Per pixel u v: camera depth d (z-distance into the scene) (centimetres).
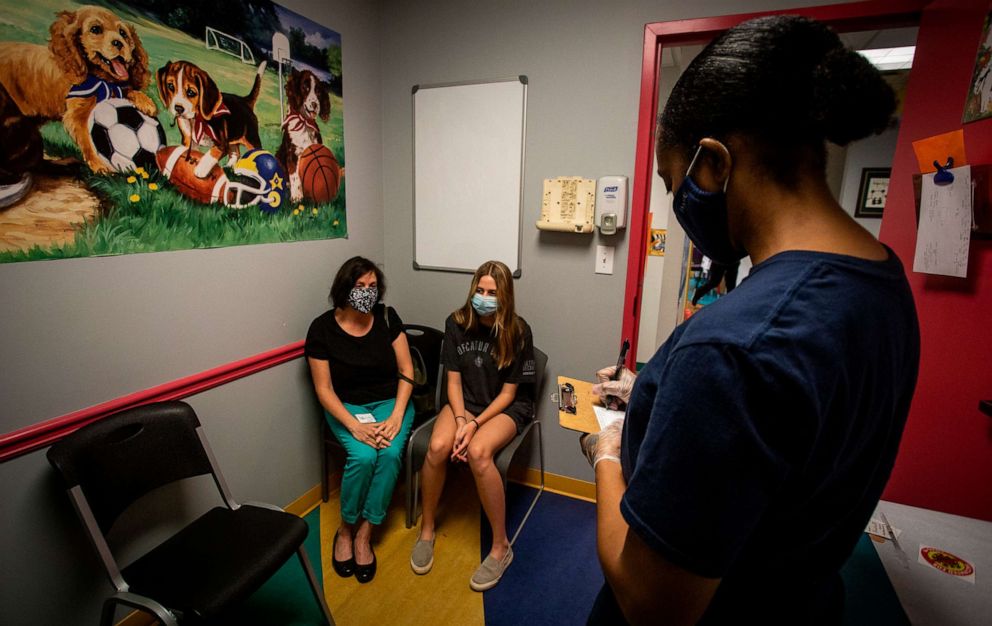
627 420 59
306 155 197
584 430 123
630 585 45
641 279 209
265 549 131
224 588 118
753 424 38
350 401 200
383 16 228
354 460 179
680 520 40
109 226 135
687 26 178
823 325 39
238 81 166
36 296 122
